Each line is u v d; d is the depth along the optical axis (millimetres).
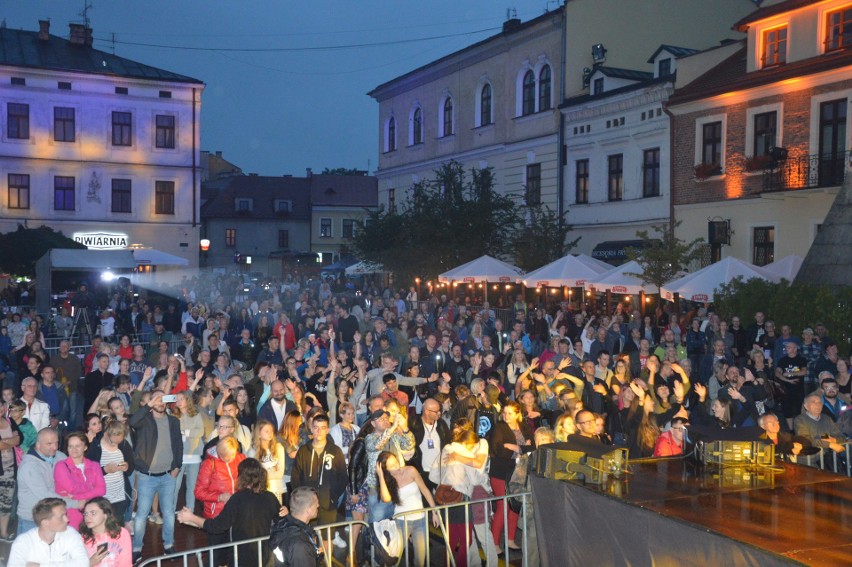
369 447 8461
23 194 43375
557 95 33250
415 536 7898
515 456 8984
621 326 19188
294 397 11211
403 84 44625
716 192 25891
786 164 23344
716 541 4891
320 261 65875
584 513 6023
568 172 32562
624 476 6348
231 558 7285
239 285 35719
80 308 25969
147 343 22141
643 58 33812
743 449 6672
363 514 8523
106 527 6996
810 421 9688
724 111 25547
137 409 10094
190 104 46438
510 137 36125
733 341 17172
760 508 5441
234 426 8617
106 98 44625
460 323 20812
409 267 31516
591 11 32875
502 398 11914
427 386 13594
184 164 46438
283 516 6703
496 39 36281
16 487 8391
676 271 21625
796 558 4492
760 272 19047
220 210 69312
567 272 23188
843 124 22203
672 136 27406
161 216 46125
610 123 30250
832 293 16453
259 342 19453
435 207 32312
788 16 23703
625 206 29531
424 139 43125
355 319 20047
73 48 45781
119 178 45250
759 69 24625
